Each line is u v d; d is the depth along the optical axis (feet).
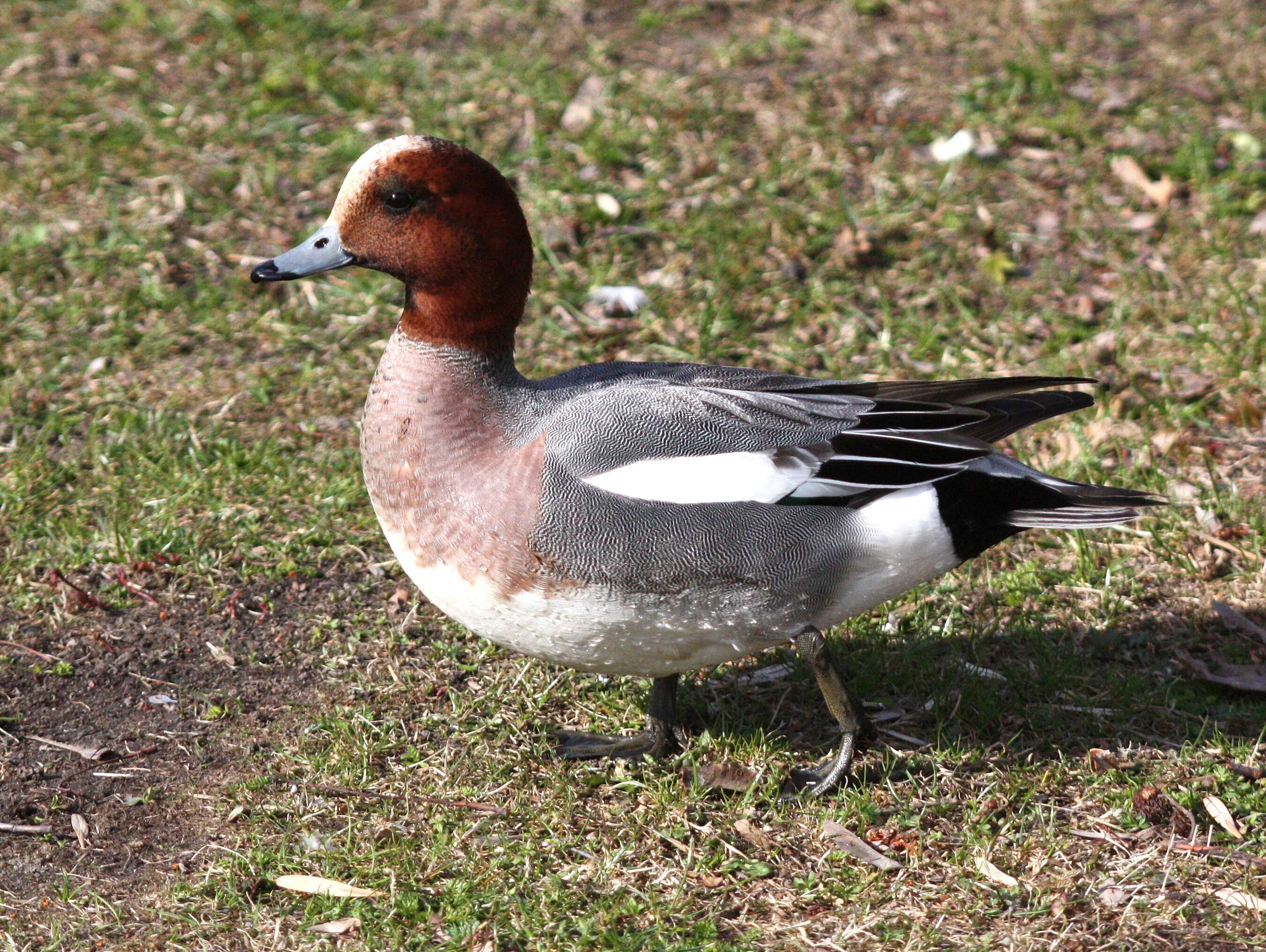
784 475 22.07
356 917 20.56
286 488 31.86
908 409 23.11
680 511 21.68
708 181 43.32
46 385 35.42
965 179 43.39
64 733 25.13
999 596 28.50
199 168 43.73
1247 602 27.94
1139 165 43.55
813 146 44.88
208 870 21.71
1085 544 29.27
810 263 40.14
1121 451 32.83
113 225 40.98
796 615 22.57
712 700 26.20
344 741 24.53
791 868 21.67
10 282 38.83
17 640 27.43
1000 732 24.84
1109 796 22.88
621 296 38.70
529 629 22.67
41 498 31.48
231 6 51.96
